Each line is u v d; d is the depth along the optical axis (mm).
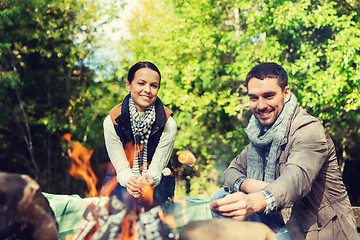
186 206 2326
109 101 8375
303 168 1688
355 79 6672
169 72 7195
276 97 1901
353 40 6578
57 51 8367
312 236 1785
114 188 2430
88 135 8688
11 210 1191
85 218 1710
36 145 9305
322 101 6809
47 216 1252
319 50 6914
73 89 9055
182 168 8227
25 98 8859
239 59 6980
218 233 958
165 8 7480
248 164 2090
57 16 8648
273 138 1917
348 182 9023
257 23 7031
